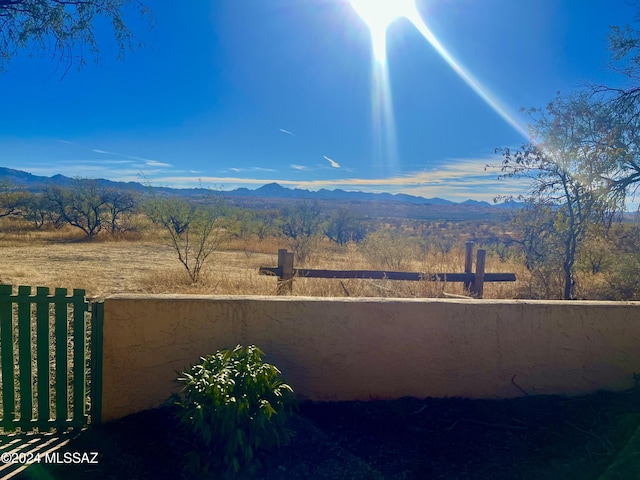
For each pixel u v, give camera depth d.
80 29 5.57
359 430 3.57
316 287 8.41
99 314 3.66
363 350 4.00
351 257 14.52
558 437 3.48
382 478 3.01
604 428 3.56
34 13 5.35
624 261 8.79
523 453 3.30
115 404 3.69
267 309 3.88
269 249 20.47
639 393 4.08
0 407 4.00
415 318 4.05
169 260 16.12
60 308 3.61
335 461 3.17
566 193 8.91
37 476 2.99
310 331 3.94
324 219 27.75
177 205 12.70
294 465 3.11
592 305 4.21
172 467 3.06
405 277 8.43
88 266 14.13
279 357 3.91
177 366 3.76
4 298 3.56
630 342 4.23
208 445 3.07
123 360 3.69
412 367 4.06
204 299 3.80
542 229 9.74
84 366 3.65
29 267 13.52
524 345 4.15
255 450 3.15
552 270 9.29
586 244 9.23
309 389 3.96
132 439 3.38
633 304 4.27
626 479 2.94
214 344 3.81
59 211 29.83
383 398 4.04
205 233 12.46
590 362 4.20
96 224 27.88
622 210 8.63
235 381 3.19
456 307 4.08
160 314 3.73
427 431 3.58
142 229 27.50
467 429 3.62
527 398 4.12
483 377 4.12
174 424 3.50
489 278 8.60
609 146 8.29
